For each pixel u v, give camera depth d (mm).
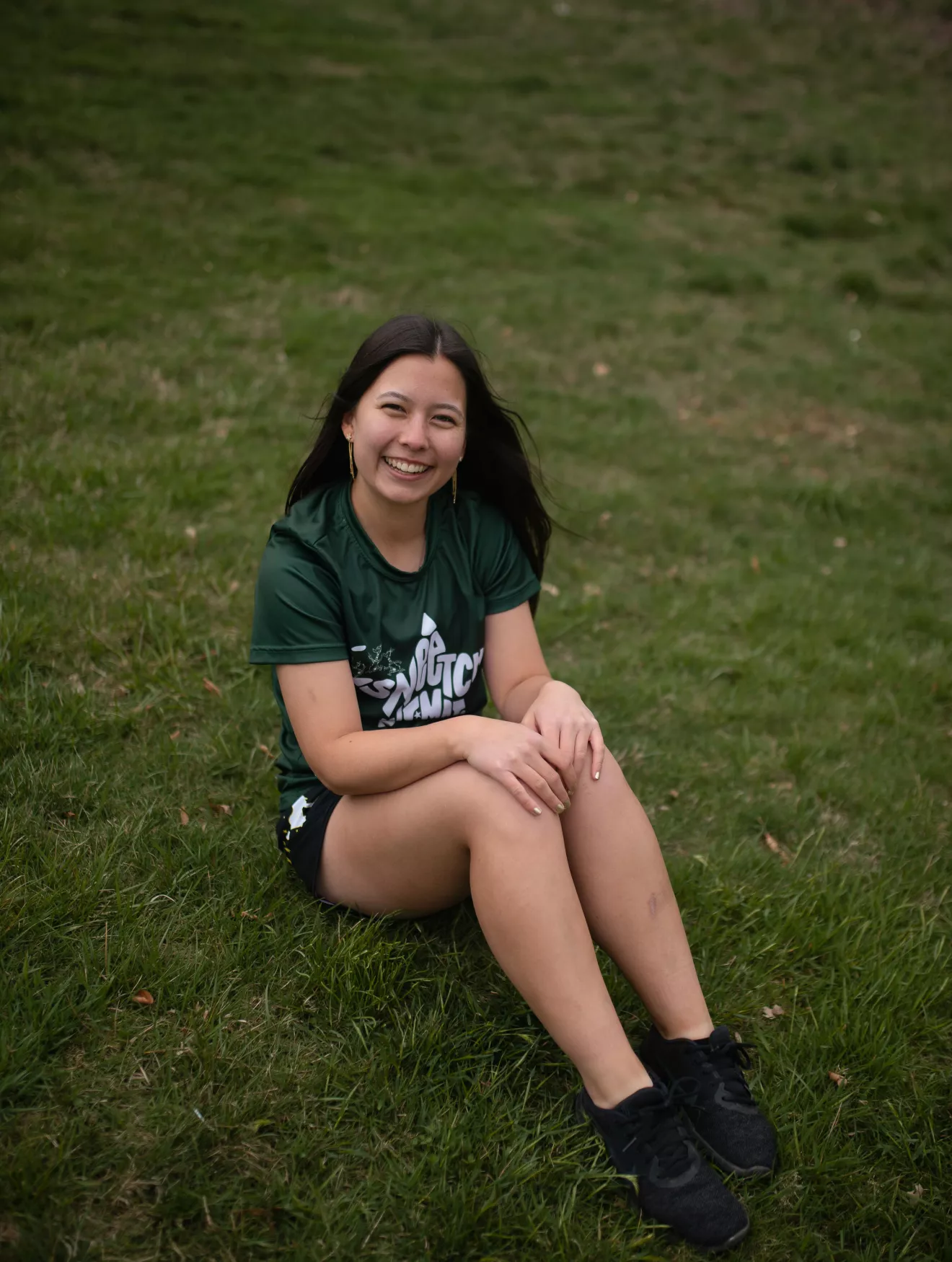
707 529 4988
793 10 16547
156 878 2445
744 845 3000
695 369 6789
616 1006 2367
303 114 9969
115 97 9180
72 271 6227
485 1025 2217
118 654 3252
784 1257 1907
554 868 1935
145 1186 1821
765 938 2629
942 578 4871
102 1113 1920
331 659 2141
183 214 7465
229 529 4098
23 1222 1714
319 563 2154
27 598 3352
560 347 6719
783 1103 2189
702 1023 2100
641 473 5430
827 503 5391
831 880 2889
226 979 2234
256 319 6180
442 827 2025
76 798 2643
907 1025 2412
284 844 2418
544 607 4125
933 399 6855
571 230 8719
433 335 2066
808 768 3391
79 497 3996
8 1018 2016
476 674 2385
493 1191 1883
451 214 8547
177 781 2805
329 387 5547
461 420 2094
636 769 3285
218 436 4820
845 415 6527
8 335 5344
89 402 4828
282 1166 1901
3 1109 1881
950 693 3895
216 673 3293
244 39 11602
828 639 4176
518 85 12031
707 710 3641
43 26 10508
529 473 2346
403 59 12227
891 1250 1924
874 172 11188
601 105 11883
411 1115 2025
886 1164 2113
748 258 8836
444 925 2498
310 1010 2211
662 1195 1880
